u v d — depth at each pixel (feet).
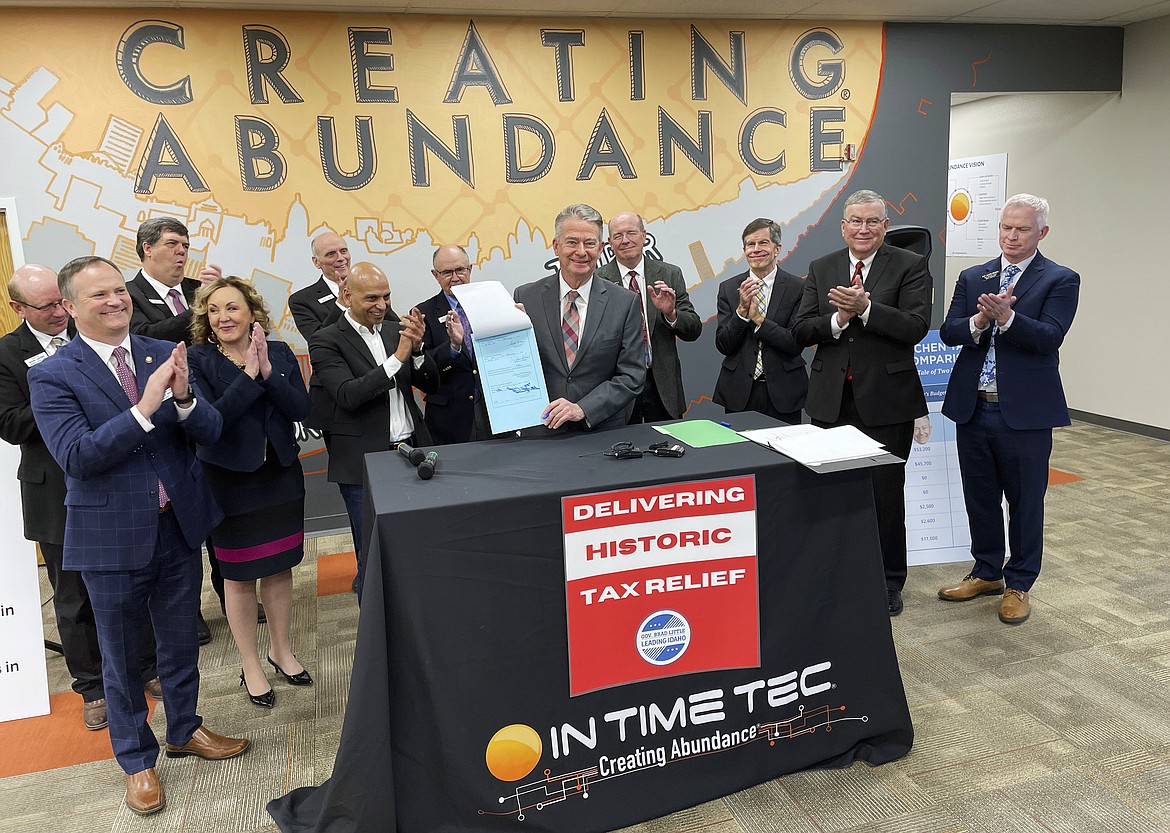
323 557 13.88
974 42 17.01
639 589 6.51
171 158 13.55
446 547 6.00
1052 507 14.43
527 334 7.40
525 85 14.87
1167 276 17.88
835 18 16.01
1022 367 9.77
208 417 7.15
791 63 16.11
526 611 6.24
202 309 8.02
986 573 10.95
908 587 11.48
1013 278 9.97
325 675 9.65
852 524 7.07
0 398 8.25
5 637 8.99
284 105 13.85
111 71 13.14
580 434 7.89
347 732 5.87
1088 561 12.02
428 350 12.05
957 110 23.07
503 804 6.31
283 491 8.73
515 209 15.16
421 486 6.39
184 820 7.11
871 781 7.12
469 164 14.80
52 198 13.23
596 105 15.26
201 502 7.39
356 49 14.01
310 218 14.25
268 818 7.08
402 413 9.75
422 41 14.28
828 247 17.01
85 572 6.79
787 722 7.09
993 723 7.97
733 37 15.72
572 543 6.28
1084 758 7.36
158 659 7.64
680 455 6.96
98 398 6.69
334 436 9.61
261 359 8.11
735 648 6.82
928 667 9.12
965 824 6.55
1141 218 18.25
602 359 7.93
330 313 11.89
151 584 7.37
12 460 8.92
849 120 16.62
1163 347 18.19
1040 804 6.76
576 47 14.99
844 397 10.23
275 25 13.62
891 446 10.12
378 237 14.61
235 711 8.90
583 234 7.60
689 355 16.51
